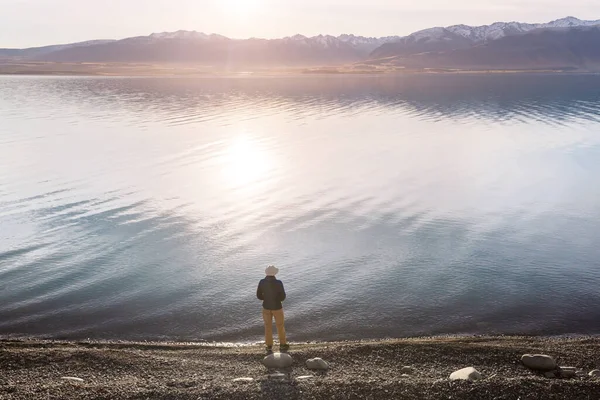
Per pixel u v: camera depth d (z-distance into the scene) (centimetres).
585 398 981
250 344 1448
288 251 2241
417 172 3912
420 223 2655
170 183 3531
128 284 1878
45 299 1752
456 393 991
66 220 2678
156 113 7881
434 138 5562
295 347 1353
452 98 10744
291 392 997
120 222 2652
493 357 1252
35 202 3023
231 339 1485
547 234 2481
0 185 3444
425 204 3020
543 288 1866
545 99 10419
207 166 4112
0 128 6253
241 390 1002
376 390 1007
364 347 1300
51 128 6241
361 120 7125
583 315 1661
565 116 7394
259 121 6988
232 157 4484
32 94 11494
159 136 5650
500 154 4631
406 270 2027
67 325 1566
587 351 1329
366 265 2075
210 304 1719
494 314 1662
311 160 4375
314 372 1155
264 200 3109
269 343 1342
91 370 1177
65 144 5119
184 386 1051
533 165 4153
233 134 5816
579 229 2561
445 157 4503
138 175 3772
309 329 1551
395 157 4509
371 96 11294
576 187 3434
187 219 2712
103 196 3172
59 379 1110
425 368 1188
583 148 4891
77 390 1012
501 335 1522
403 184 3525
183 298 1762
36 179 3622
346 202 3066
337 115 7712
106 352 1276
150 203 3023
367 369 1177
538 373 1162
